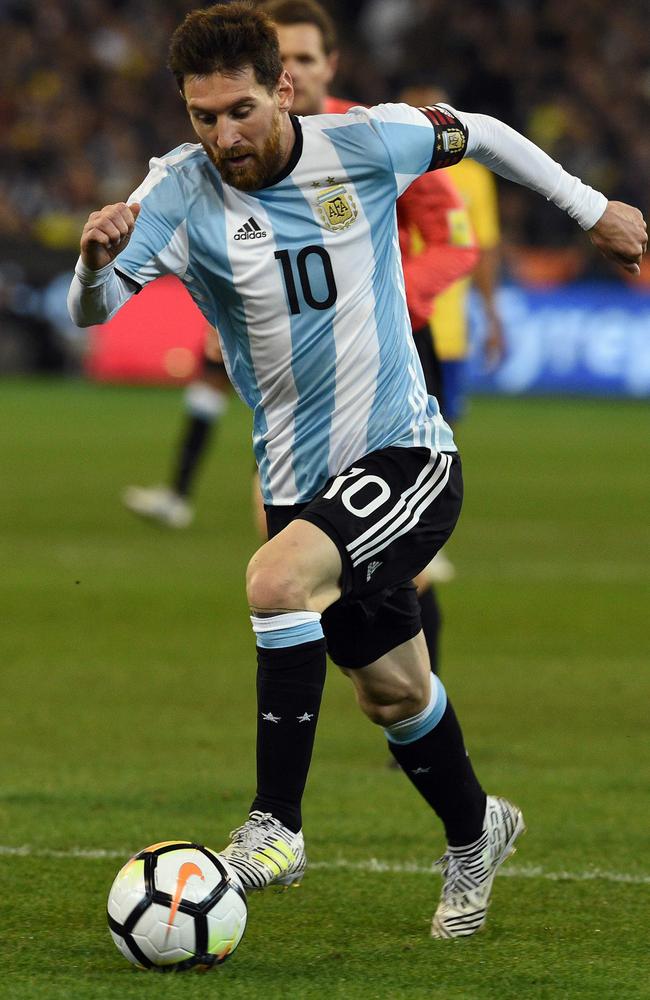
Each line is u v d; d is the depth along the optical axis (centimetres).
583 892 1558
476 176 3303
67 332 8850
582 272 8400
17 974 1270
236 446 6694
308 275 1392
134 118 10131
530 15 10450
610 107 10044
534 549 4019
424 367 1998
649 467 5831
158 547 3975
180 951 1261
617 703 2447
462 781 1438
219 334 1455
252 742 2200
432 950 1367
